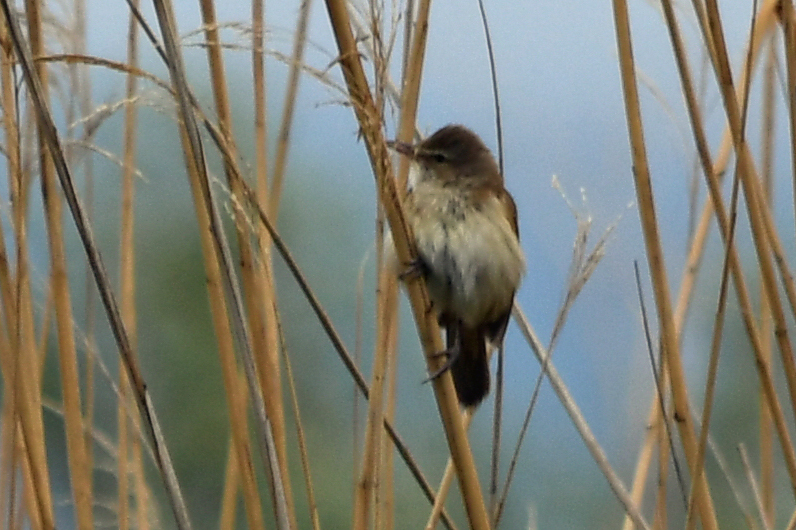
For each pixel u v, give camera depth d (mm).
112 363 9852
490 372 8461
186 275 13125
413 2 6617
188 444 12836
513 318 8219
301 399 12492
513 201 8672
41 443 6652
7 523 6590
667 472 7266
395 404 7254
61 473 10820
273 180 7109
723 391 11703
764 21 7266
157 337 13078
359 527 6398
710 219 7504
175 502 6055
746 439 11672
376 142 6070
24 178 6562
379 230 6316
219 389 13102
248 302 6766
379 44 5934
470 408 8375
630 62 6527
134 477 7277
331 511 12273
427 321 6699
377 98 5988
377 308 6434
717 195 6598
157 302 13117
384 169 6184
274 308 6703
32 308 6824
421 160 8430
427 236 8188
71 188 5797
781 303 6625
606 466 7477
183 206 13039
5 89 6398
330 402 12594
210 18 6609
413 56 6590
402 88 6656
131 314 7359
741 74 7406
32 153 6492
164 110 6145
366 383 7043
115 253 11258
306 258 12867
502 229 8227
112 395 9734
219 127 6637
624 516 7660
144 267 13094
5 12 5578
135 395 6043
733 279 6637
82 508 6781
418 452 12000
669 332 6699
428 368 6660
